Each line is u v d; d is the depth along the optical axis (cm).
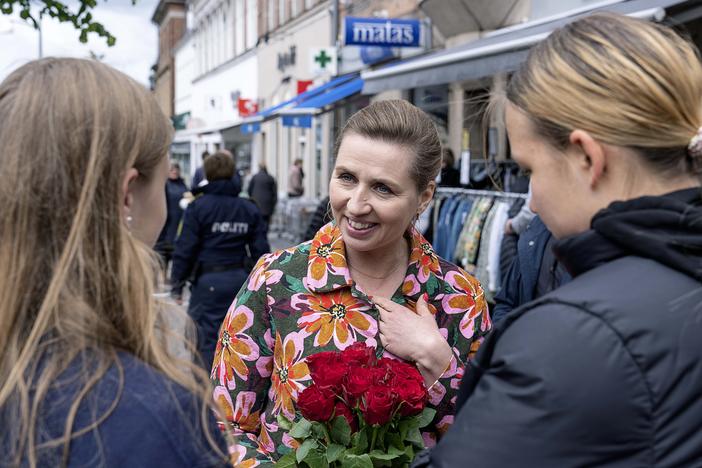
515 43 502
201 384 108
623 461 100
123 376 100
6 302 103
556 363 102
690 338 103
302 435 158
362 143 172
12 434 98
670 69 109
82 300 103
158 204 118
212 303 527
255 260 545
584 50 114
